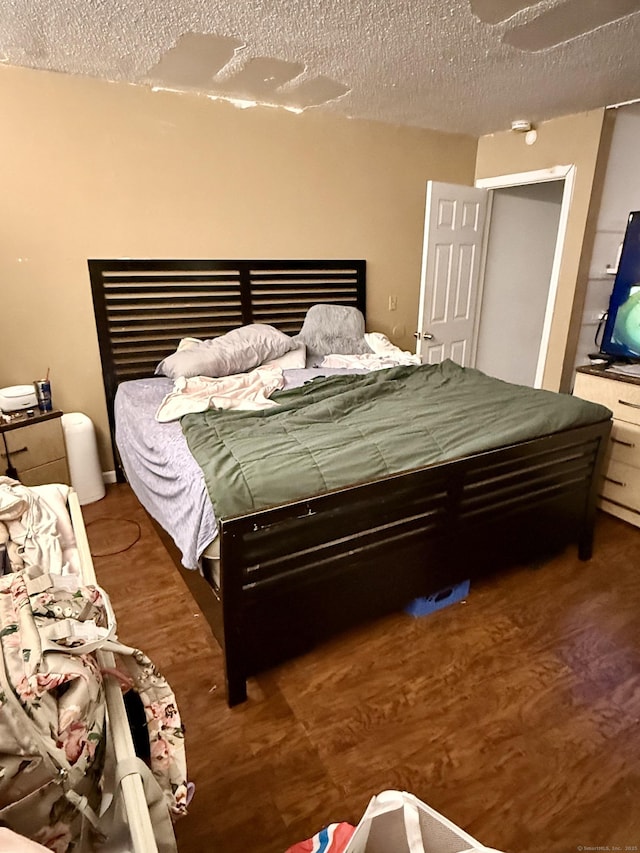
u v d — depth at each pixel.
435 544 1.99
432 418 2.17
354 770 1.51
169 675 1.84
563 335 3.71
